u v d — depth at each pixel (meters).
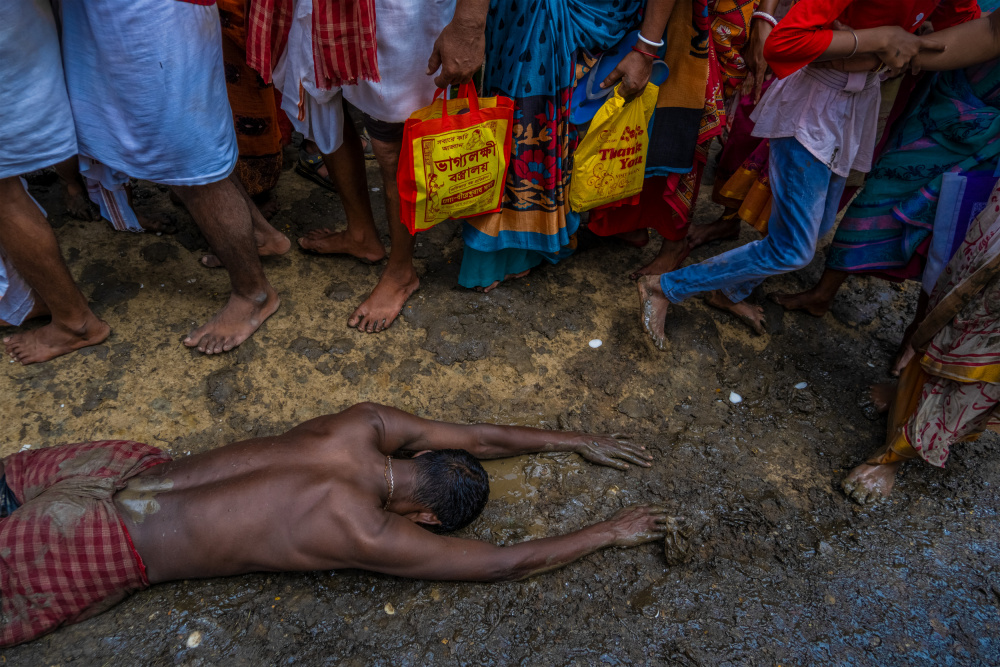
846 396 3.09
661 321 3.07
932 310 2.38
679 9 2.64
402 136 2.73
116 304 2.97
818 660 2.22
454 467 2.33
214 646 2.08
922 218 2.75
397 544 2.10
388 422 2.40
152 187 3.57
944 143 2.60
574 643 2.19
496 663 2.13
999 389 2.29
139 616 2.12
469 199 2.78
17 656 2.00
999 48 2.30
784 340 3.30
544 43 2.59
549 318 3.24
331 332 3.02
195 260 3.23
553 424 2.87
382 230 3.59
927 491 2.75
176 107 2.26
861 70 2.35
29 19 2.06
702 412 2.98
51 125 2.25
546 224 3.02
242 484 2.08
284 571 2.25
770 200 2.91
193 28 2.20
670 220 3.27
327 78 2.49
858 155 2.62
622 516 2.49
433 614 2.21
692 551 2.48
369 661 2.10
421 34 2.48
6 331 2.83
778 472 2.78
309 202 3.67
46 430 2.55
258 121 3.09
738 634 2.26
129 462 2.17
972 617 2.37
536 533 2.48
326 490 2.09
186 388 2.74
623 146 2.86
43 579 1.95
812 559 2.50
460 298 3.25
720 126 2.88
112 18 2.08
